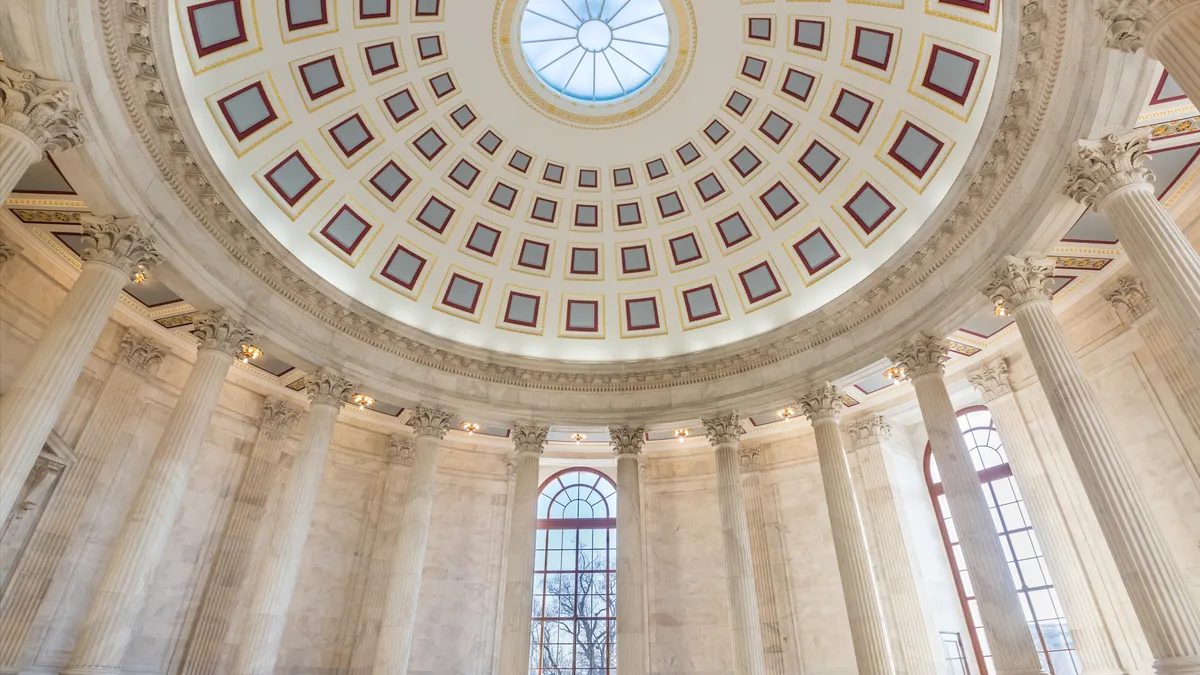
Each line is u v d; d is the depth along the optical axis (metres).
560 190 25.09
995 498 22.52
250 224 17.83
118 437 18.02
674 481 27.38
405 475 25.12
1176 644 11.15
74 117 12.20
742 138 23.09
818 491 24.83
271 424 22.27
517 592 20.30
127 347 18.56
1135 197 12.16
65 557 16.33
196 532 19.73
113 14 12.77
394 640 18.44
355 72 20.09
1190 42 9.23
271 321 18.78
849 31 19.00
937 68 17.69
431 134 22.62
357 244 22.91
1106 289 17.77
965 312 17.53
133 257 14.64
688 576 25.48
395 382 21.72
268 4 16.97
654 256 26.11
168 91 14.43
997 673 14.48
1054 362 14.26
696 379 23.78
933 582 22.16
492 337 25.77
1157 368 16.59
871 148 20.67
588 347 26.55
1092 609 17.12
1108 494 12.67
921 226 19.06
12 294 15.95
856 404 24.23
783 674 22.44
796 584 23.75
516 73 21.72
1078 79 12.62
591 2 20.61
